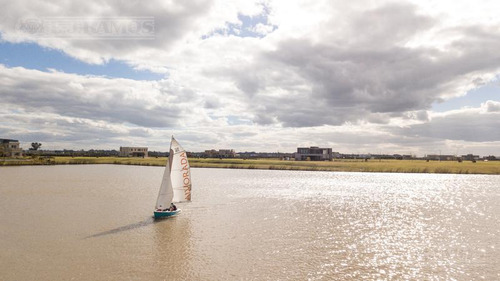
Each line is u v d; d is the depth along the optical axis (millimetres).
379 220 44000
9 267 24328
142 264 25281
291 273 23828
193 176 127188
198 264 25453
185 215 45719
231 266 25094
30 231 35406
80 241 31656
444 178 137750
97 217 43312
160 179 103125
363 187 93000
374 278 23094
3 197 61375
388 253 29000
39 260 26000
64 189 74562
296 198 65875
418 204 60625
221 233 35562
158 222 40719
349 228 38812
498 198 70875
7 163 164875
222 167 189500
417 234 36250
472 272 24469
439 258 27703
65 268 24219
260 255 27906
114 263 25453
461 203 62656
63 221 40594
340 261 26672
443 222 43250
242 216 45594
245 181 105625
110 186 81875
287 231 36844
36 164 178250
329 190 83000
